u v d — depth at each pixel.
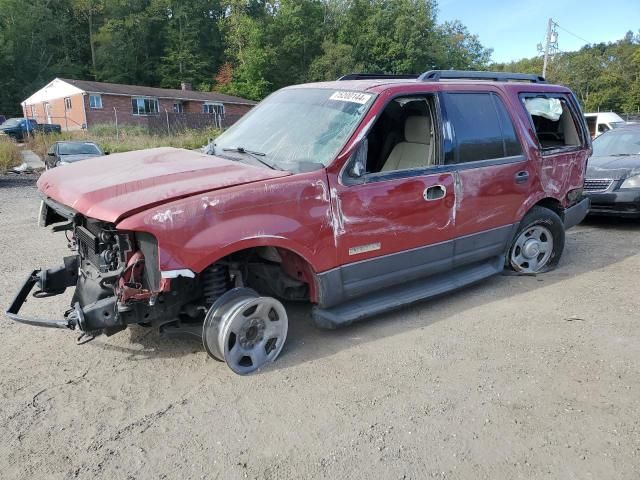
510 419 3.03
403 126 4.68
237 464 2.66
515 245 5.34
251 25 57.72
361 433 2.90
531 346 3.94
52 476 2.57
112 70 58.88
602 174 7.79
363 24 56.91
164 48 61.97
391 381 3.44
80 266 3.86
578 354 3.81
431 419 3.03
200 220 3.12
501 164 4.75
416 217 4.15
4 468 2.62
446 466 2.64
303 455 2.73
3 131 31.88
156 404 3.19
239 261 3.66
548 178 5.24
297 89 4.72
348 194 3.75
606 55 68.88
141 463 2.67
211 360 3.72
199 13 63.31
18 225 8.84
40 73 55.12
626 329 4.22
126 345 3.97
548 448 2.78
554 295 4.99
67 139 26.59
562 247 5.67
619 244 6.93
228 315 3.37
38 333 4.17
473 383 3.41
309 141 3.96
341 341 4.03
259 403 3.19
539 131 5.64
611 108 63.31
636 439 2.86
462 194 4.45
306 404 3.18
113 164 4.00
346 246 3.80
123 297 3.11
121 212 2.98
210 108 47.75
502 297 4.95
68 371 3.59
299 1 58.50
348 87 4.26
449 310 4.64
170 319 3.43
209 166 3.72
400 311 4.62
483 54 65.75
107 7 61.09
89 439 2.86
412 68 55.03
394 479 2.55
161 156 4.16
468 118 4.56
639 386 3.38
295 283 3.92
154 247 3.08
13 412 3.10
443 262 4.50
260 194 3.36
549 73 62.28
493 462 2.67
